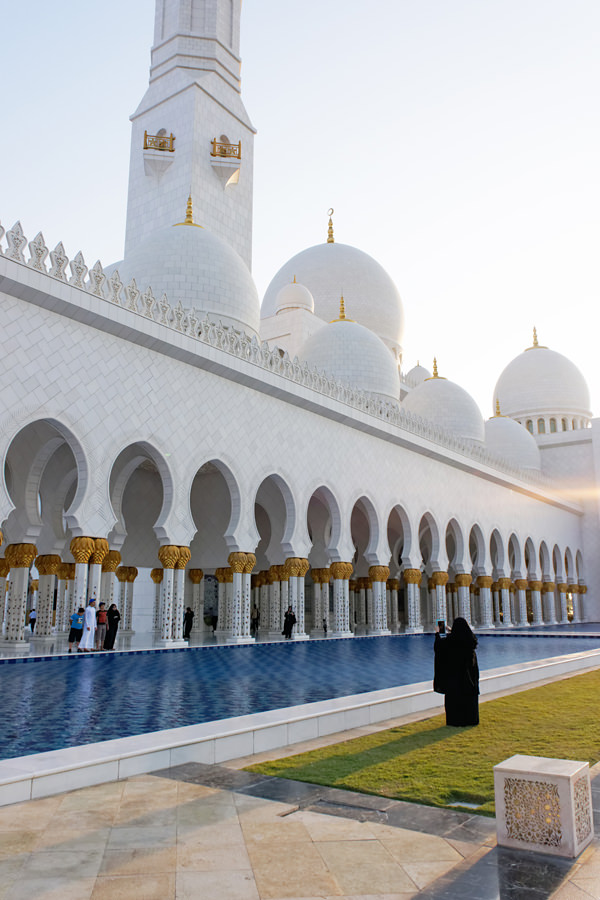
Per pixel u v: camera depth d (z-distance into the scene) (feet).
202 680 37.78
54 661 48.93
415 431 100.17
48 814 14.74
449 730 24.91
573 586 156.76
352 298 142.51
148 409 60.39
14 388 49.88
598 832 13.82
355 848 12.85
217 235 98.99
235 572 68.49
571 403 185.57
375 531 90.07
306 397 78.69
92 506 54.80
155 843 13.04
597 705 30.45
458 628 26.40
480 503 118.42
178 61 102.32
